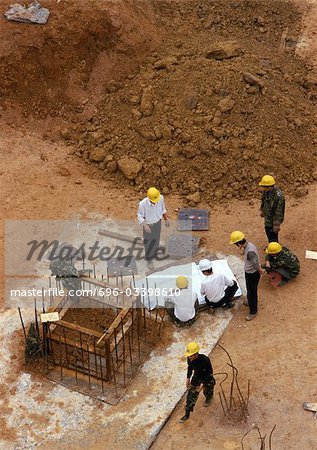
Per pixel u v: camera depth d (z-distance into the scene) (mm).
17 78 15047
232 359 10195
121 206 13227
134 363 10156
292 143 13953
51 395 9727
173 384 9844
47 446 9047
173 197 13406
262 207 11609
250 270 10227
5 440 9133
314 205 13180
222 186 13453
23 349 10391
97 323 10680
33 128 14867
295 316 10867
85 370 10000
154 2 17844
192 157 13641
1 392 9766
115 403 9578
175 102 14203
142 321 10688
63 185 13617
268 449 8852
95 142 14336
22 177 13727
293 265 11242
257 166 13531
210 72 14602
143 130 14008
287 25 18500
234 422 9242
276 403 9477
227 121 13922
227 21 18078
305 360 10102
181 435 9148
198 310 10977
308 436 9008
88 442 9094
